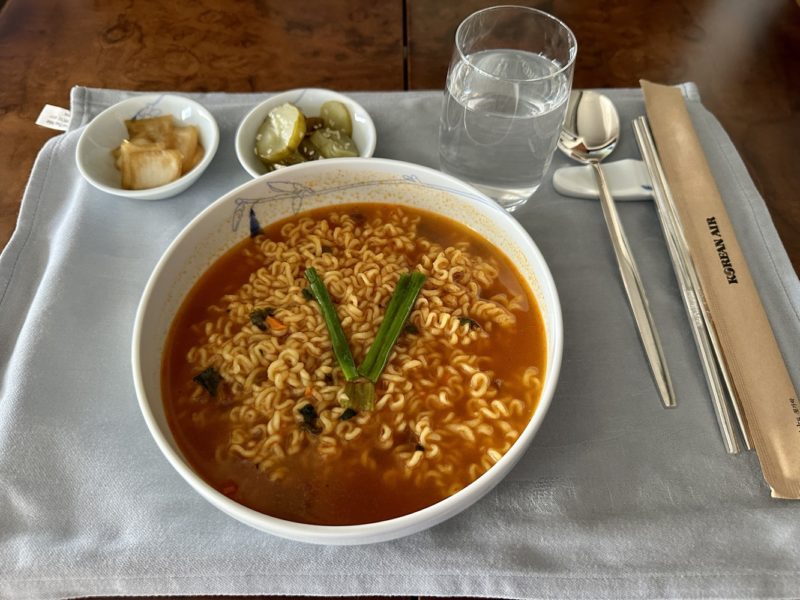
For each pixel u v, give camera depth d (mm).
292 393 293
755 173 396
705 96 441
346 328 313
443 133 357
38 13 483
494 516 262
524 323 310
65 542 250
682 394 300
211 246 318
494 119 318
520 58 376
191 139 383
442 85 448
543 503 266
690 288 328
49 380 292
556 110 317
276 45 469
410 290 315
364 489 267
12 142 401
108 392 293
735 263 326
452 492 267
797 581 247
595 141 401
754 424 279
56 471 268
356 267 336
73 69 447
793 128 421
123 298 327
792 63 464
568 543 255
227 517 258
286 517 258
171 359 297
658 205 360
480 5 501
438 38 478
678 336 319
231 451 272
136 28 477
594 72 455
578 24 488
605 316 327
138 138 381
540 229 363
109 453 274
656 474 276
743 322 306
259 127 389
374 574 247
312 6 498
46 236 355
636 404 296
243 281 327
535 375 298
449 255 335
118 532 254
